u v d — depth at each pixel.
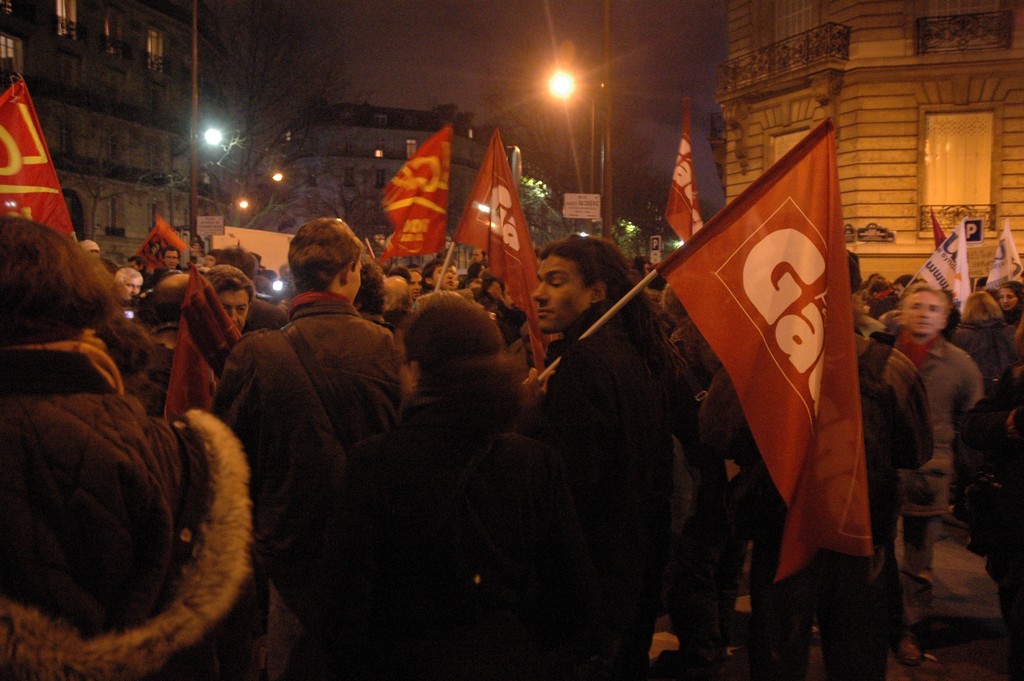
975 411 3.20
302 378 2.76
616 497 2.85
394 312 5.32
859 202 22.05
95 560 1.43
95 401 1.53
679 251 2.94
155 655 1.49
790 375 2.87
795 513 2.82
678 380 4.19
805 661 3.03
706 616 4.05
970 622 4.80
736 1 25.17
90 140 40.84
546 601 2.18
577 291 3.15
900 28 21.56
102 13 42.34
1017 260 11.33
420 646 1.94
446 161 5.89
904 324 4.67
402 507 1.94
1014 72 21.11
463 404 2.00
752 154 24.84
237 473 1.72
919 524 4.39
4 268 1.48
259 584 2.77
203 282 3.36
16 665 1.33
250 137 36.75
